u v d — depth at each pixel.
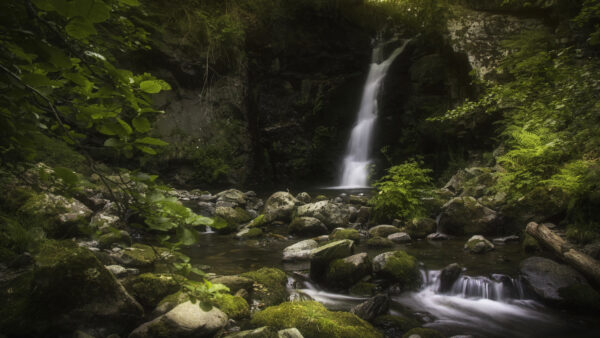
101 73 0.94
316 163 17.59
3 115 1.05
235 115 15.55
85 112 1.01
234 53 15.69
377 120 17.36
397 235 7.28
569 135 5.30
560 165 7.34
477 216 7.65
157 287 4.05
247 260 6.16
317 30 18.05
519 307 4.45
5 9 0.78
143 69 13.71
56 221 5.66
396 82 16.98
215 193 13.51
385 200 8.46
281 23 17.22
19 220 5.22
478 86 11.59
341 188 16.03
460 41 13.04
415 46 16.61
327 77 18.36
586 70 4.96
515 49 10.91
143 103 1.06
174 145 13.69
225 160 14.58
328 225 8.29
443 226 7.94
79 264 3.38
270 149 17.44
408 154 15.67
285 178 17.22
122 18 2.80
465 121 12.52
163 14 13.61
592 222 5.96
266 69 17.50
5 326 3.04
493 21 13.13
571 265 5.10
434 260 5.88
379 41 19.09
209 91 15.17
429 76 15.16
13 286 3.40
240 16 16.28
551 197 7.09
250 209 10.81
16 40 0.81
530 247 6.19
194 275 4.88
